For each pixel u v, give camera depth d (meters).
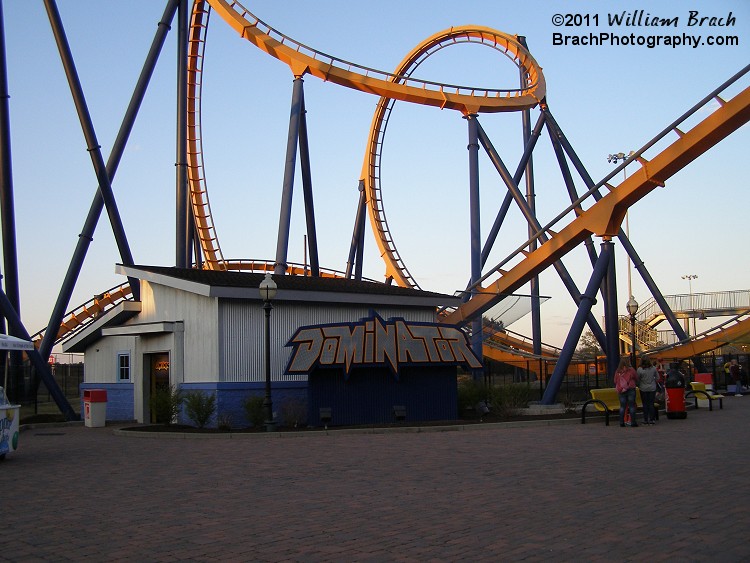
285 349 27.55
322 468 14.84
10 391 32.91
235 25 39.38
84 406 29.59
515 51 46.66
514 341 61.47
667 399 25.72
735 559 7.59
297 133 38.31
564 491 11.55
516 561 7.71
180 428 25.14
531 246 50.34
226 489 12.51
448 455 16.47
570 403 30.17
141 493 12.28
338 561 7.88
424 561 7.81
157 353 29.62
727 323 47.97
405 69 51.00
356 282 33.09
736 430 20.80
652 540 8.40
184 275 28.03
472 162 40.34
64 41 31.72
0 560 8.09
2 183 31.88
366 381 25.31
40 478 14.29
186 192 36.38
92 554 8.31
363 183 54.78
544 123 45.38
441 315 37.28
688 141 29.31
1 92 31.58
